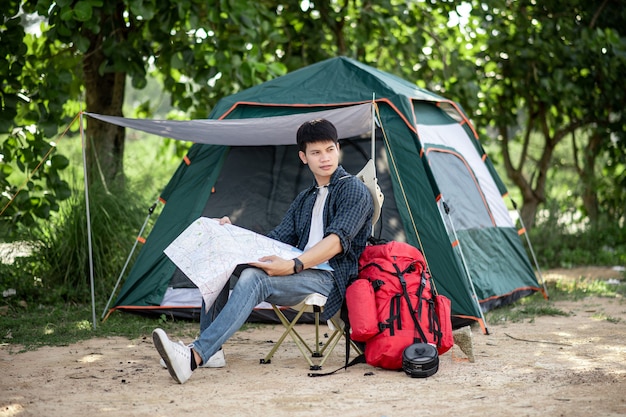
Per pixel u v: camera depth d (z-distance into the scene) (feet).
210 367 14.03
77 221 23.07
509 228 22.74
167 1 23.89
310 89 20.10
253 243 13.46
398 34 32.58
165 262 19.88
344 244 13.32
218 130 18.30
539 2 32.71
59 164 22.41
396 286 13.71
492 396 11.71
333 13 29.89
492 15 30.66
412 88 21.25
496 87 34.55
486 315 19.76
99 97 27.37
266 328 18.86
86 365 14.33
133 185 25.50
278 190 20.63
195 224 13.62
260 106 20.03
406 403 11.40
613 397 11.51
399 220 19.35
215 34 24.53
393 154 19.02
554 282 26.16
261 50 28.89
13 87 22.44
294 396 11.88
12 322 18.86
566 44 32.22
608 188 36.01
